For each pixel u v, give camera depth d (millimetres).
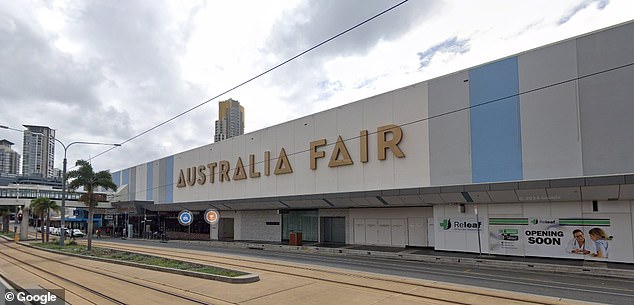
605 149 20250
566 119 21578
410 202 28438
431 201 27250
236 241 43656
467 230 25844
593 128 20688
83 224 77375
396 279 15555
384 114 29891
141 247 37500
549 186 21453
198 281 15766
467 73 25688
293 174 37281
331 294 12984
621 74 20047
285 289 13922
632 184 19016
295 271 18172
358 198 30578
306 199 34688
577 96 21312
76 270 20859
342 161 32344
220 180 47250
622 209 20438
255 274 16109
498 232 24500
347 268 19547
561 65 21953
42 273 20125
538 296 12414
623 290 14086
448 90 26484
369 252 27750
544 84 22484
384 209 32031
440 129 26625
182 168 55438
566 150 21453
